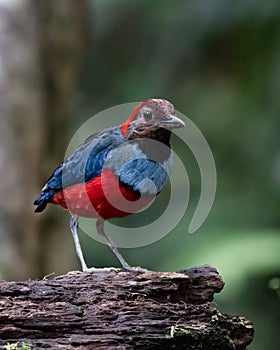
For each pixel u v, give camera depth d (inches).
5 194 534.9
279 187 599.5
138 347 263.0
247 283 536.7
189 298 286.7
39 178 552.4
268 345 543.5
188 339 268.8
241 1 645.3
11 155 537.6
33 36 546.6
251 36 645.3
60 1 554.9
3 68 538.9
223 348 275.7
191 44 666.8
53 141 563.5
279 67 640.4
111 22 701.9
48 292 269.4
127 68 694.5
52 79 556.4
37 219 544.7
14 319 258.1
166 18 683.4
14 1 542.9
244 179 619.2
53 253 556.4
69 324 261.9
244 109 642.2
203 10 661.9
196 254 517.0
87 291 274.4
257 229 546.9
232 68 658.2
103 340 260.5
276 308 541.0
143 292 277.4
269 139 623.8
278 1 635.5
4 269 523.8
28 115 544.7
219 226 555.5
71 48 564.4
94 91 685.3
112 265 597.0
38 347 253.6
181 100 663.1
